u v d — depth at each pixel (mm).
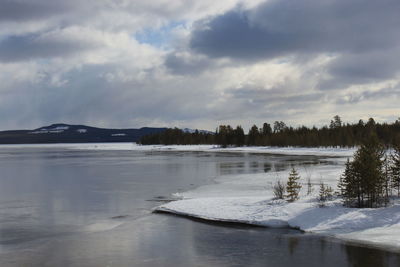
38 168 68250
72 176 52594
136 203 30266
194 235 20297
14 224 23547
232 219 22656
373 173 23594
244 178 45188
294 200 25891
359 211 21797
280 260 16438
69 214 26391
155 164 73750
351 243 18062
